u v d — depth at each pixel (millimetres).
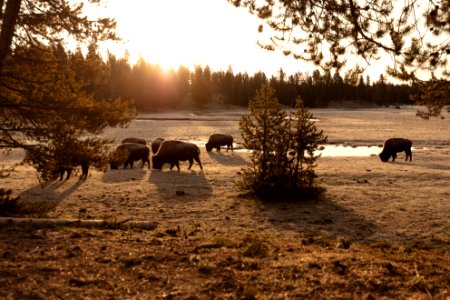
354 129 65812
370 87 169250
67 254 6812
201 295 5316
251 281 5871
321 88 156500
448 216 14117
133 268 6289
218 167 28625
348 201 16406
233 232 11531
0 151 34281
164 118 94500
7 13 9484
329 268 6512
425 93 7312
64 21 9875
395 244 10789
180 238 9062
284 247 8555
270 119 16969
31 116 9609
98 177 22703
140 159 30547
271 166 16891
